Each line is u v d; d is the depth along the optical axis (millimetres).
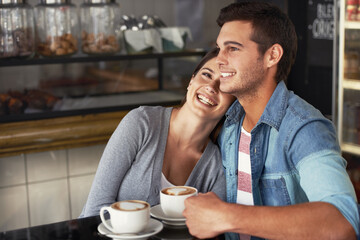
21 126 2609
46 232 1333
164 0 3592
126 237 1277
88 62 2914
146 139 1716
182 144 1756
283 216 1237
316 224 1226
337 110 3184
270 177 1572
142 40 2924
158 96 3141
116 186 1691
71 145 2754
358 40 3150
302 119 1452
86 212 1664
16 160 2863
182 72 3387
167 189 1468
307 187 1352
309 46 3715
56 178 2979
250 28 1483
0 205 2861
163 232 1360
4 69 2912
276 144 1528
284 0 3625
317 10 3656
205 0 3758
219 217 1266
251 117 1612
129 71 3229
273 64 1521
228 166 1728
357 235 1242
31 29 2684
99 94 3113
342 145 3217
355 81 3117
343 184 1287
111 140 1725
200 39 3779
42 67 3002
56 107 2783
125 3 3434
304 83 3756
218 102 1672
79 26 2918
